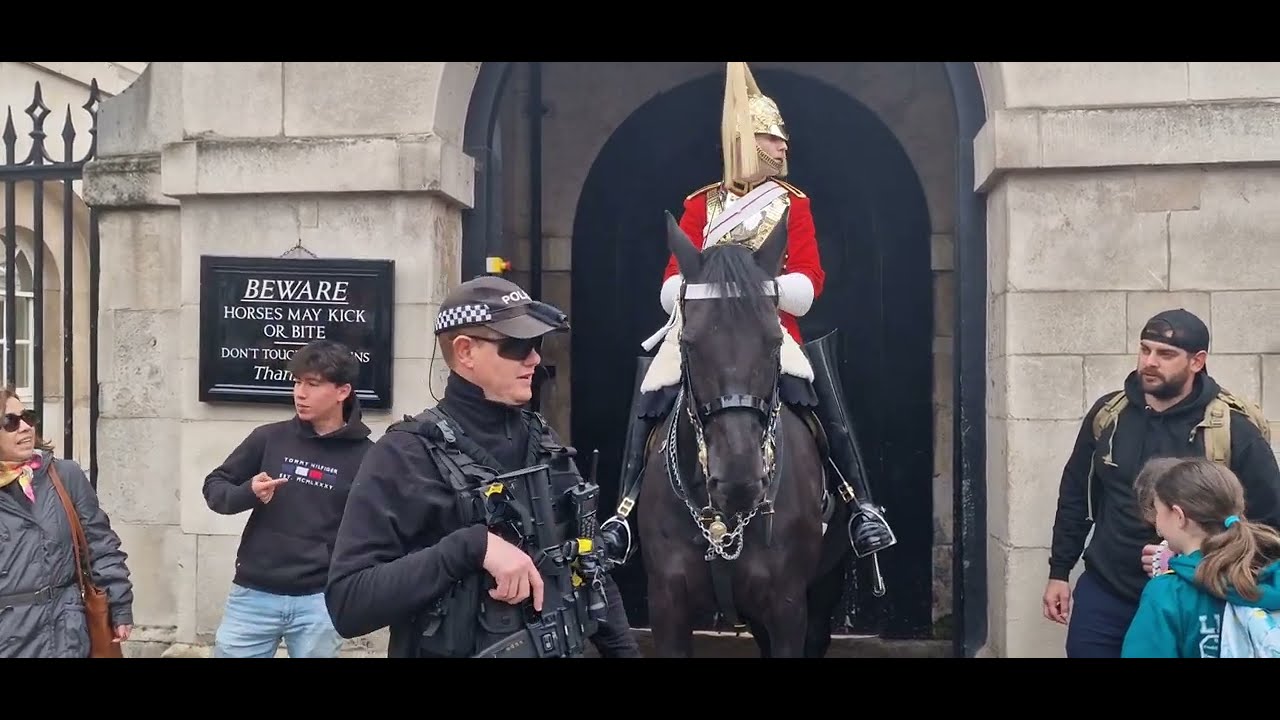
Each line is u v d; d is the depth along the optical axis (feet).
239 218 16.14
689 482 11.25
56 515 12.44
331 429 13.33
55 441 27.84
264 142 15.88
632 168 22.72
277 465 13.25
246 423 16.19
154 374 17.33
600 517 22.54
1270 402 14.16
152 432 17.31
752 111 13.30
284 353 15.90
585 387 22.74
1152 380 11.62
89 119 28.78
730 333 10.44
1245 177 14.26
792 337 12.99
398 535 7.30
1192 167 14.25
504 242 22.53
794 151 22.26
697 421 10.69
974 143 15.75
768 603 11.47
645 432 12.68
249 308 15.97
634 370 22.75
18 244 27.86
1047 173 14.40
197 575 16.30
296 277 15.87
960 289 15.92
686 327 10.67
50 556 12.31
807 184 22.26
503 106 22.59
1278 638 8.71
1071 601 13.76
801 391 12.35
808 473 11.96
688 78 22.53
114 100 17.61
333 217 15.94
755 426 10.25
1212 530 9.12
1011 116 14.32
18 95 26.32
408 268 15.78
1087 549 12.27
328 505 13.17
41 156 17.74
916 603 21.34
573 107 22.71
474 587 7.19
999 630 14.84
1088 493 12.55
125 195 17.17
